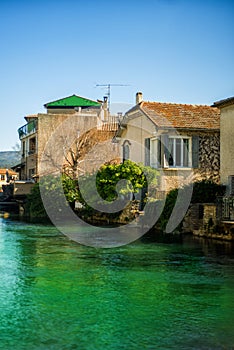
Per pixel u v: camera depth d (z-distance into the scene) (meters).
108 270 14.39
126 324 9.26
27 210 40.62
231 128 23.09
